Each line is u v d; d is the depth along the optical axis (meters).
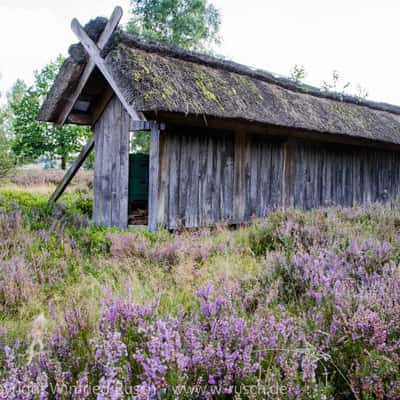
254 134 8.27
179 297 3.23
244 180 8.09
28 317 3.24
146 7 18.91
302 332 2.16
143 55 6.77
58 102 7.48
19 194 11.71
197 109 6.38
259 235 5.40
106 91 7.59
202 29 19.42
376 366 1.88
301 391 1.76
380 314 2.27
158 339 1.83
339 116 9.59
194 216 7.28
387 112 12.18
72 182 19.09
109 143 7.68
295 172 9.05
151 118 6.50
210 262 4.63
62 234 5.54
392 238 4.63
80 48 6.76
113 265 4.43
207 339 2.06
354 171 10.55
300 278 3.31
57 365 1.84
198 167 7.35
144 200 7.84
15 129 25.25
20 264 3.99
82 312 2.48
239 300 2.98
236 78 8.15
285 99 8.65
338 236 4.69
